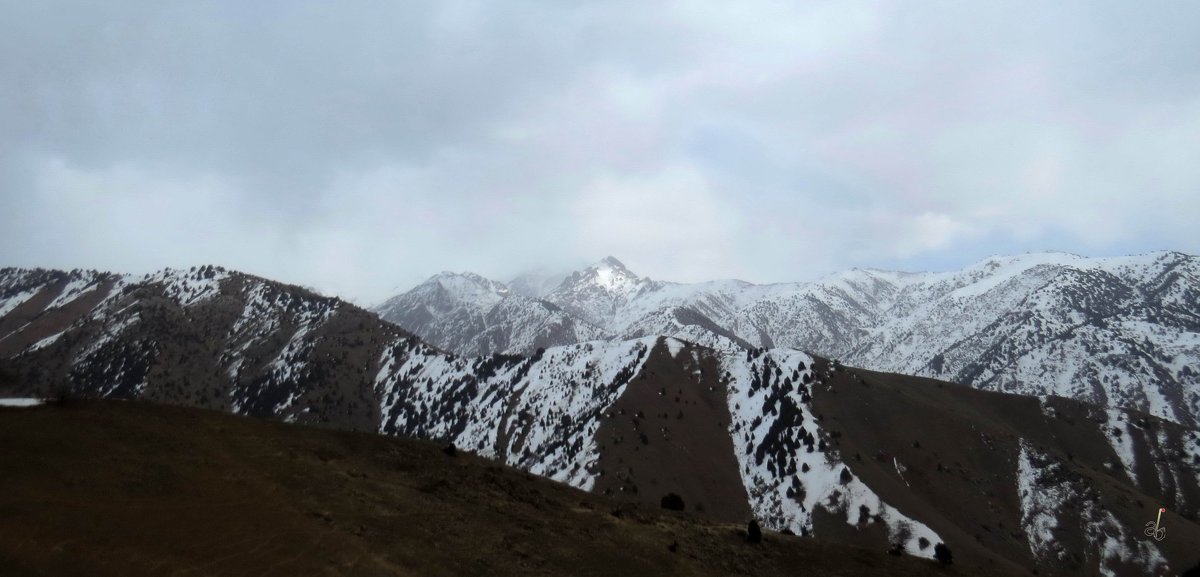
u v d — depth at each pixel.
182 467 32.41
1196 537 168.62
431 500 38.38
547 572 33.03
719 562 41.91
